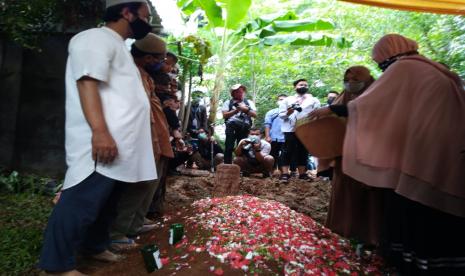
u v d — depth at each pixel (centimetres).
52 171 540
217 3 839
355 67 366
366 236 352
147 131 278
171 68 450
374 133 291
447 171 270
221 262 284
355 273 303
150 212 422
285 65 1307
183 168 766
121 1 271
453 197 269
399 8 567
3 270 284
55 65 537
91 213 252
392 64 302
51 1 473
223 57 871
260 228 351
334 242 370
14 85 532
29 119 540
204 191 588
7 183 473
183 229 354
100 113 245
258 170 799
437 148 270
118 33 275
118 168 255
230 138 759
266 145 835
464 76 728
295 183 704
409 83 290
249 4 799
